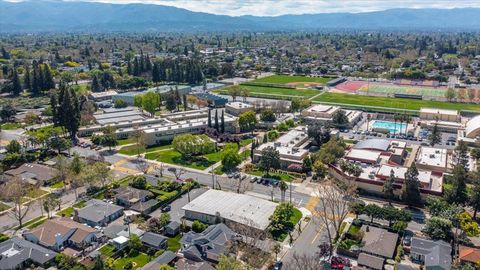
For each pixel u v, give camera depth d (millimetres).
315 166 162625
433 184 142750
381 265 101438
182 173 168500
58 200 136125
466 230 113688
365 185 147750
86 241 114875
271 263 103750
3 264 101938
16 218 127188
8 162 174000
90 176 147000
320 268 101875
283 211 123875
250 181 158875
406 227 121938
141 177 152500
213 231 114438
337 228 121938
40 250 109125
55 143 190000
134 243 111312
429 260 102500
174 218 130375
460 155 165500
